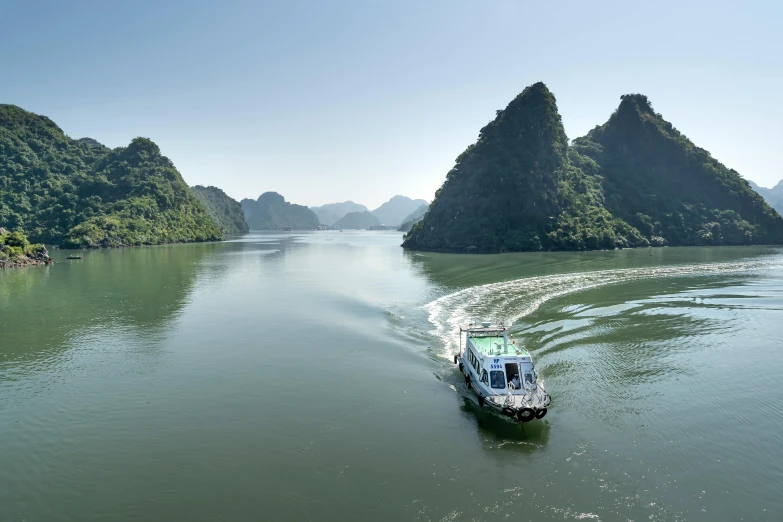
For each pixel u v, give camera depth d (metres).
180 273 100.19
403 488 23.33
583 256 134.75
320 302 64.94
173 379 36.78
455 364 40.19
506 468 25.00
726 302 60.84
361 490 23.16
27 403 32.69
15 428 29.23
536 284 75.88
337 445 27.25
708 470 24.64
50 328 51.41
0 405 32.38
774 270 93.50
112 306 63.09
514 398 30.58
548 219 173.88
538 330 48.22
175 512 21.66
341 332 49.56
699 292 67.81
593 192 194.88
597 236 168.12
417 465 25.31
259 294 71.81
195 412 31.23
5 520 21.12
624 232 180.62
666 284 75.38
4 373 38.12
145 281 87.31
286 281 86.12
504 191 180.25
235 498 22.59
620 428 28.89
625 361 39.81
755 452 26.22
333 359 41.28
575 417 30.27
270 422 29.91
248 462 25.52
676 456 25.89
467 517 21.20
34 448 27.00
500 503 22.17
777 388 34.38
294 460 25.72
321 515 21.38
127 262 127.50
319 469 24.89
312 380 36.59
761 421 29.58
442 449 26.89
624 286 73.50
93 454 26.34
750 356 40.94
